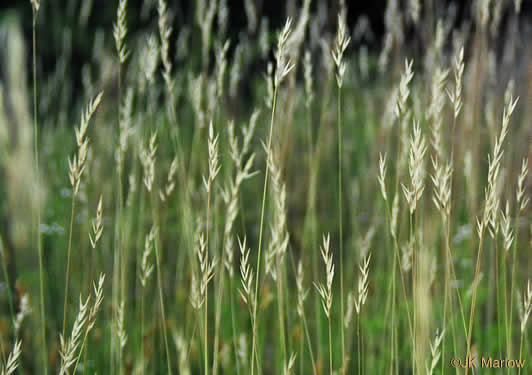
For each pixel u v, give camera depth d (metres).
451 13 1.85
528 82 1.98
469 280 1.77
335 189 2.50
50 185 2.23
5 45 2.63
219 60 1.64
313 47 1.91
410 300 1.73
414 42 1.86
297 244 2.06
